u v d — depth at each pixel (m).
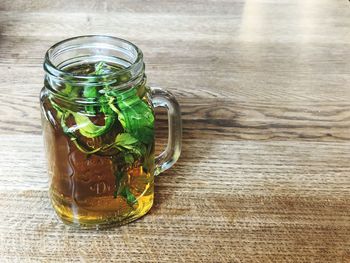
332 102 0.47
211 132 0.42
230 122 0.44
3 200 0.34
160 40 0.58
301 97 0.48
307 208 0.34
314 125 0.44
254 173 0.37
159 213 0.33
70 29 0.60
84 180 0.30
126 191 0.31
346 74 0.52
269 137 0.42
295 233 0.32
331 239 0.31
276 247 0.31
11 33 0.58
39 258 0.30
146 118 0.31
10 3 0.66
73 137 0.29
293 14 0.67
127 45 0.31
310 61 0.55
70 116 0.29
